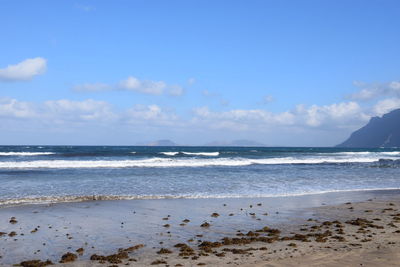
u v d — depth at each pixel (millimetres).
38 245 9812
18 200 16609
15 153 53719
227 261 8266
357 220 12781
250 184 23531
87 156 51031
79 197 17562
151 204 16281
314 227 11805
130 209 15070
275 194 19609
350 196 19312
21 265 8203
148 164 38156
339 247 9336
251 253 8891
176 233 11141
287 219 13289
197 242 10125
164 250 9117
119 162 38594
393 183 25641
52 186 21438
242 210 14977
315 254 8711
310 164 43875
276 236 10664
